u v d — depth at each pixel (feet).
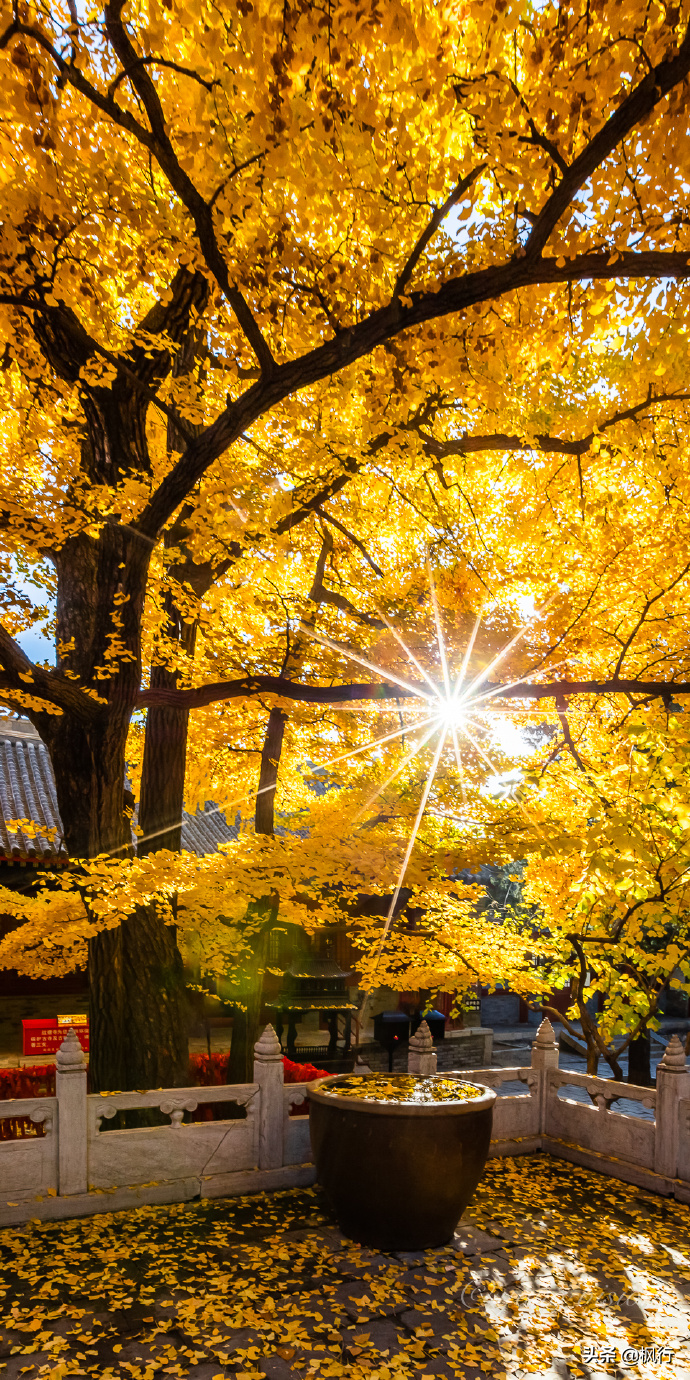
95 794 23.63
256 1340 14.97
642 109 14.06
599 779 24.58
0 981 47.29
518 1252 19.33
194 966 28.50
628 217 16.70
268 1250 18.86
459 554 26.43
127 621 23.08
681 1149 24.08
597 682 23.04
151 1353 14.49
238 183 16.40
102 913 20.53
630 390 21.43
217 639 27.99
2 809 46.34
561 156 15.74
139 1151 21.79
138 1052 24.66
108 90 14.42
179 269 21.99
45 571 29.55
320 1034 54.75
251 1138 23.24
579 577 25.66
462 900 28.07
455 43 15.35
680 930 27.61
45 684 21.53
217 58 13.55
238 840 24.81
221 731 31.73
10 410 24.35
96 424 23.29
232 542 24.86
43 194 15.89
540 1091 29.22
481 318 18.97
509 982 26.58
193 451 19.27
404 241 18.49
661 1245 20.11
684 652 24.93
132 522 21.63
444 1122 18.69
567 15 14.70
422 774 26.37
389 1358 14.56
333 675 27.22
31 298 18.44
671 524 24.03
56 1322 15.46
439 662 26.22
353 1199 18.97
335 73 14.28
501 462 27.89
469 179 16.99
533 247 16.02
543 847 22.66
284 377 17.40
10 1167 20.33
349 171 16.01
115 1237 19.38
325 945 53.62
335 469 24.73
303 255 18.47
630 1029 29.22
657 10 14.37
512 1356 14.80
